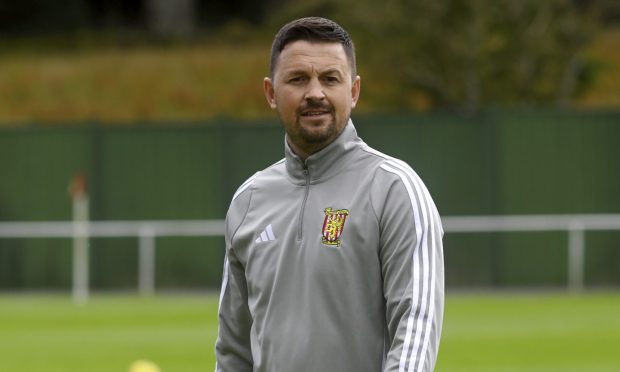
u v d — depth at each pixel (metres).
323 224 10.00
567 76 56.38
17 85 70.12
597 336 31.75
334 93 10.02
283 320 10.09
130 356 29.12
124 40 80.75
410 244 9.70
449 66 55.41
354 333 9.84
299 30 10.03
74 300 43.06
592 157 44.88
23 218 46.25
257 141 45.75
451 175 44.78
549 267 44.72
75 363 28.17
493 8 54.84
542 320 35.09
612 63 67.69
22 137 46.31
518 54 55.47
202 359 28.50
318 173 10.19
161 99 68.50
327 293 9.89
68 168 46.16
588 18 57.19
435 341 9.64
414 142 44.78
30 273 46.44
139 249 46.12
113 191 46.03
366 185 10.00
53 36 83.06
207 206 45.81
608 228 44.28
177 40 80.56
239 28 80.31
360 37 55.78
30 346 30.98
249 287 10.52
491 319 35.34
